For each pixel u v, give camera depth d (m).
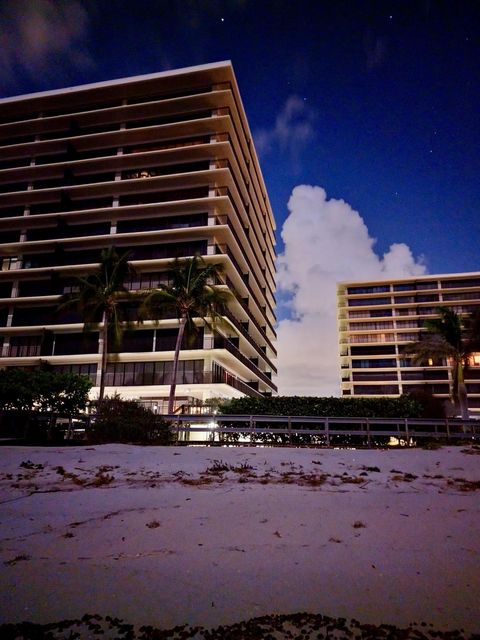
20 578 4.03
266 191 77.56
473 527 5.50
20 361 48.38
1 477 9.37
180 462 10.94
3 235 54.06
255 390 63.50
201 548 4.80
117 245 50.97
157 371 45.88
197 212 50.41
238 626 3.13
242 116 58.91
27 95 57.41
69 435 20.36
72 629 3.11
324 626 3.13
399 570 4.14
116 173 54.47
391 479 8.93
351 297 99.44
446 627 3.10
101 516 6.20
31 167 54.50
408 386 90.94
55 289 50.59
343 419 16.64
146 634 3.04
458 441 16.12
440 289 95.38
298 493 7.55
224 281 47.69
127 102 56.97
